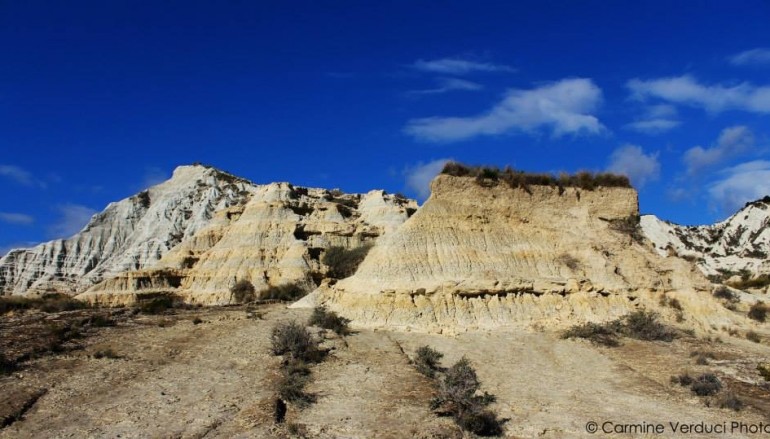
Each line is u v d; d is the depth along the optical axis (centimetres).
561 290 3638
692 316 3788
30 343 2731
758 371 2605
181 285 7800
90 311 4184
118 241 11800
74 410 1970
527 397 2281
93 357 2577
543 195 4169
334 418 1975
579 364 2758
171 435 1780
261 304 5253
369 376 2438
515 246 3878
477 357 2844
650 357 2861
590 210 4241
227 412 1977
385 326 3359
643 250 4175
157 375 2361
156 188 13400
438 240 3791
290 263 7438
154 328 3262
